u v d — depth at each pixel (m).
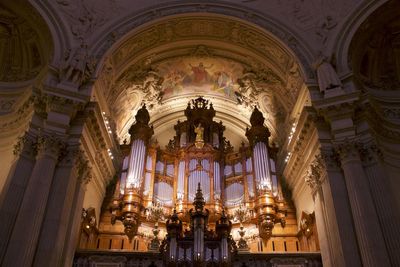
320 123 12.08
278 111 17.16
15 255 9.09
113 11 14.41
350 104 11.55
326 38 13.77
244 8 14.93
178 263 10.71
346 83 12.41
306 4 14.70
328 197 11.09
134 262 11.60
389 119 12.85
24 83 13.48
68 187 10.78
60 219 10.21
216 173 16.22
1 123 12.41
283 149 16.69
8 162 11.45
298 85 14.29
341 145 11.11
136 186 14.53
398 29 13.94
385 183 10.46
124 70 15.25
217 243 11.18
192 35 15.88
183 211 14.86
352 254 9.78
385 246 9.54
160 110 19.36
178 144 17.64
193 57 17.11
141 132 16.39
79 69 12.20
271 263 11.65
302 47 13.89
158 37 15.40
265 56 15.60
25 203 9.84
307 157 13.06
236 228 15.09
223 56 16.89
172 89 18.73
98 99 13.36
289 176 15.62
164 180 16.16
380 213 10.05
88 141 12.38
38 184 10.14
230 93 18.86
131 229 13.90
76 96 11.62
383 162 11.26
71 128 11.69
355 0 13.90
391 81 13.97
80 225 12.78
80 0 14.02
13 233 9.41
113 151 16.34
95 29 13.83
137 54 15.39
